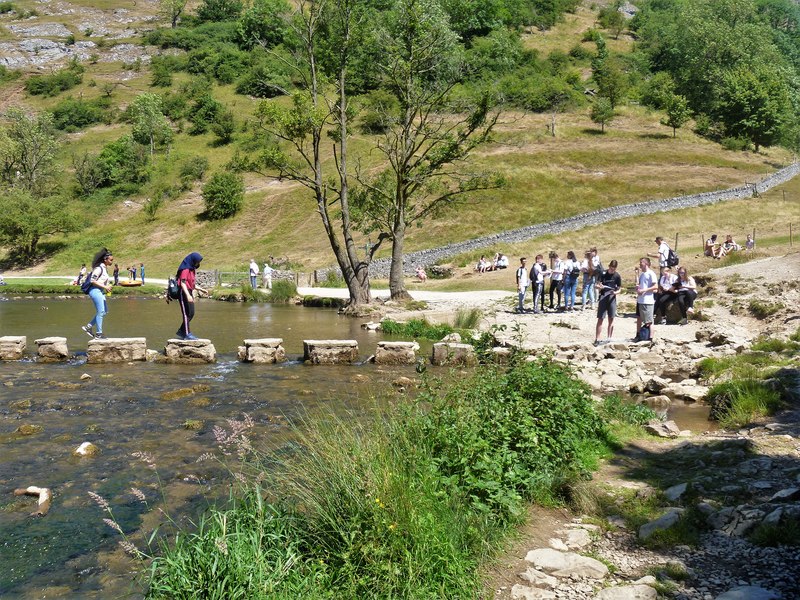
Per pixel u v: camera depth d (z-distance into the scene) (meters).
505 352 13.20
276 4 24.86
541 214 48.19
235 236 55.84
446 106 26.02
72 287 35.41
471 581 4.18
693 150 63.38
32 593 4.40
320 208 24.33
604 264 33.06
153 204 63.03
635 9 147.62
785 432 7.74
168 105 90.75
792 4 139.88
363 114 73.25
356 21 24.30
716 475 6.22
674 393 11.02
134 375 11.54
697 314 18.70
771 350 13.24
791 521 4.88
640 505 5.61
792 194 51.25
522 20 118.50
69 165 77.69
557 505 5.69
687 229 42.34
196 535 4.35
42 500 5.80
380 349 13.23
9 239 57.84
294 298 28.83
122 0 160.62
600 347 14.39
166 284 38.22
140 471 6.58
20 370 11.94
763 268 22.17
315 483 4.79
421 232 47.91
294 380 11.23
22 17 147.38
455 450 5.54
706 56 87.88
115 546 5.04
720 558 4.61
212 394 10.08
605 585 4.31
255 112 23.62
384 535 4.21
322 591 3.90
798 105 84.19
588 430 7.29
